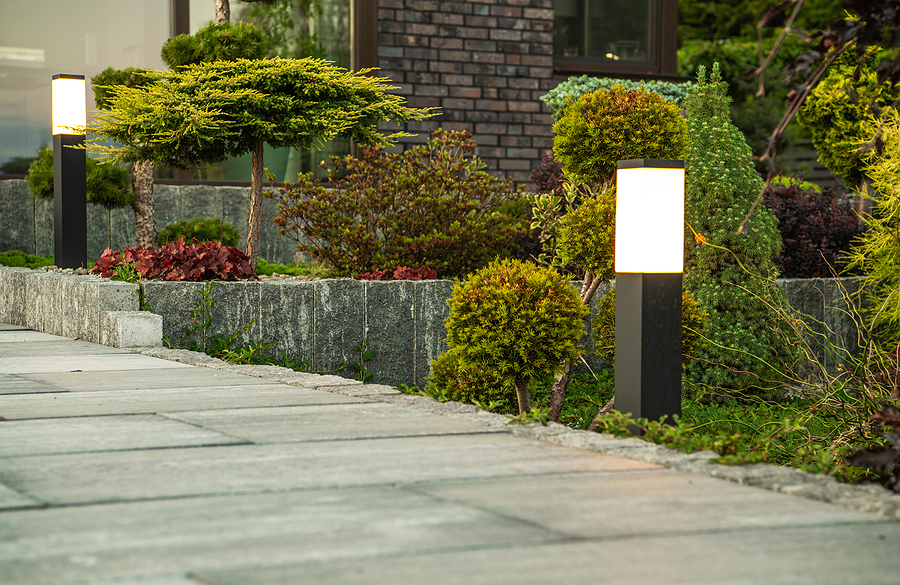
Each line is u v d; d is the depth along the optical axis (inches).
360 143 474.3
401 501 163.5
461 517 153.9
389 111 475.5
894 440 190.5
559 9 740.7
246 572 127.4
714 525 151.6
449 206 487.8
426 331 452.1
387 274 476.7
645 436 224.4
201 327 407.2
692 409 398.0
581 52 747.4
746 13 1405.0
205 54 444.8
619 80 679.1
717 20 1439.5
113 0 641.0
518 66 701.3
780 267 530.3
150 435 217.5
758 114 1010.7
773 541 143.8
